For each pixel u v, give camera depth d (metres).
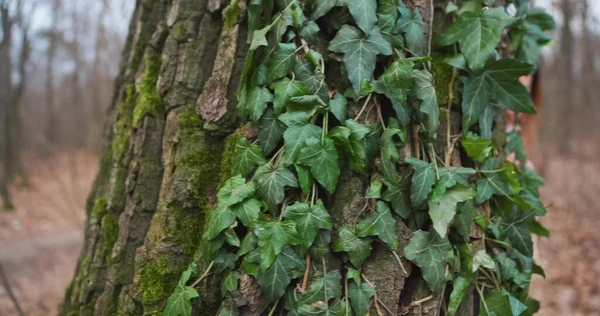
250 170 1.10
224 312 1.07
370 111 1.09
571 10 13.05
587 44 13.90
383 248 1.06
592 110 14.48
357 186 1.07
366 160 1.07
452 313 1.10
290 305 1.03
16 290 4.61
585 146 13.95
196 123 1.22
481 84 1.20
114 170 1.40
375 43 1.08
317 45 1.11
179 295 1.10
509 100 1.20
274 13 1.15
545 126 14.97
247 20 1.20
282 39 1.11
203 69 1.26
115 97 1.65
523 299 1.30
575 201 8.47
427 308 1.08
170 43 1.29
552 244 6.23
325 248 1.04
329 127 1.08
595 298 4.29
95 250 1.42
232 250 1.10
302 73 1.08
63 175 11.47
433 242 1.08
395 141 1.08
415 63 1.08
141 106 1.32
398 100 1.05
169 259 1.19
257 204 1.05
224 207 1.06
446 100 1.20
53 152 11.60
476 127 1.25
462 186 1.08
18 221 7.99
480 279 1.21
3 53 8.57
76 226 7.73
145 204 1.28
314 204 1.05
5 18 5.62
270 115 1.09
